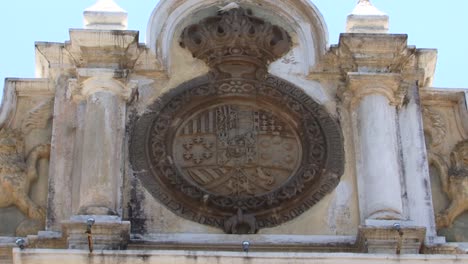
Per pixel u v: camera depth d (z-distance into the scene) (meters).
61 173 12.35
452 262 11.16
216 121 12.85
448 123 13.40
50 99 13.12
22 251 10.88
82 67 12.68
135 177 12.34
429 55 13.34
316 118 12.87
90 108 12.46
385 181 12.20
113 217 11.71
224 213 12.17
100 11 13.06
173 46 13.30
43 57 13.14
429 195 12.45
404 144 12.78
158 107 12.82
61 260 10.88
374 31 13.25
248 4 13.60
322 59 13.19
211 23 13.35
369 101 12.73
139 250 11.11
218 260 10.98
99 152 12.15
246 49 13.14
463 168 12.95
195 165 12.57
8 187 12.45
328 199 12.36
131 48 12.81
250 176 12.54
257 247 11.85
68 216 12.09
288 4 13.56
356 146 12.64
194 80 13.08
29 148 12.80
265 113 12.96
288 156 12.71
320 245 11.91
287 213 12.24
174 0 13.35
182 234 11.98
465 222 12.69
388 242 11.71
